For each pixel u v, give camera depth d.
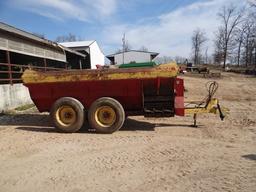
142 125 9.23
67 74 8.49
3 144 7.21
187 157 5.96
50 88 8.72
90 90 8.50
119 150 6.54
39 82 8.68
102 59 57.09
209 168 5.32
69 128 8.34
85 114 8.62
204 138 7.54
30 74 8.76
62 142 7.32
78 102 8.36
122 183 4.75
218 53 79.25
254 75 47.38
